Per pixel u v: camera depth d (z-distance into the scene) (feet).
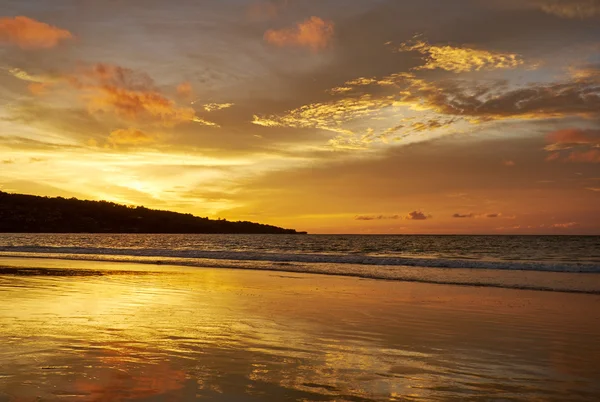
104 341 20.84
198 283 49.21
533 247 194.18
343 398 14.08
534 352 20.62
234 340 21.93
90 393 13.89
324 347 20.93
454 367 17.97
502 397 14.55
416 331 25.13
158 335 22.53
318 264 81.30
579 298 40.24
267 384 15.24
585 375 17.06
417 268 73.51
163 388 14.57
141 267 72.43
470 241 286.25
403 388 15.24
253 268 72.54
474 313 31.68
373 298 39.01
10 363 16.93
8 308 30.42
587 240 299.38
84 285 45.24
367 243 253.24
